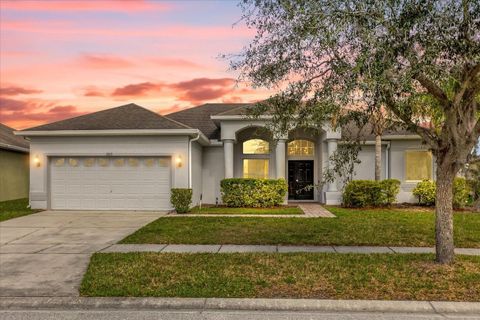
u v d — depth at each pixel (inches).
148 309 207.8
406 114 257.0
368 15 215.2
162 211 601.3
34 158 618.8
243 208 631.2
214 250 330.0
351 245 348.8
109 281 243.0
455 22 214.7
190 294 219.6
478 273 254.2
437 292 221.9
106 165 615.8
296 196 748.6
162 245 351.6
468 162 279.3
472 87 244.7
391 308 204.2
